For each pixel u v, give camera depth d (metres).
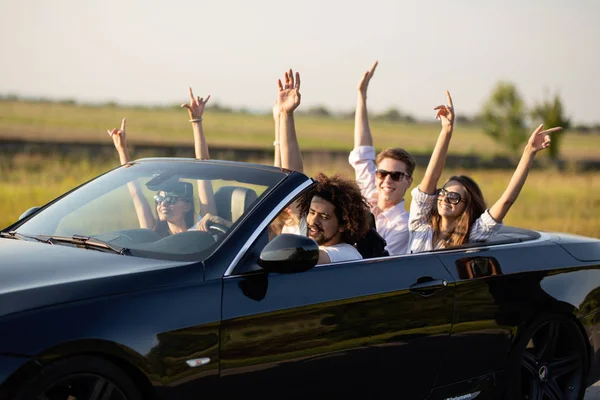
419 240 6.79
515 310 5.91
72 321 3.99
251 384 4.57
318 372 4.84
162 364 4.21
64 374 3.94
